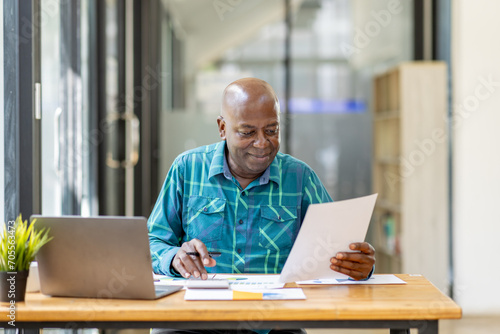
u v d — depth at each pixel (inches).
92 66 148.3
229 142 79.8
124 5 171.5
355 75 211.5
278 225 84.3
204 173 85.7
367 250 72.4
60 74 120.3
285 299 66.4
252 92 78.2
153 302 65.8
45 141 107.9
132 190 182.5
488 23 183.5
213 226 83.8
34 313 63.2
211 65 208.4
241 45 209.8
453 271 185.5
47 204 110.2
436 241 184.7
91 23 147.8
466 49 183.8
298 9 210.8
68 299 68.1
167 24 206.4
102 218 65.6
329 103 211.9
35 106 95.9
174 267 76.9
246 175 83.8
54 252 67.9
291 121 211.6
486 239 184.9
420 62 204.2
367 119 212.1
